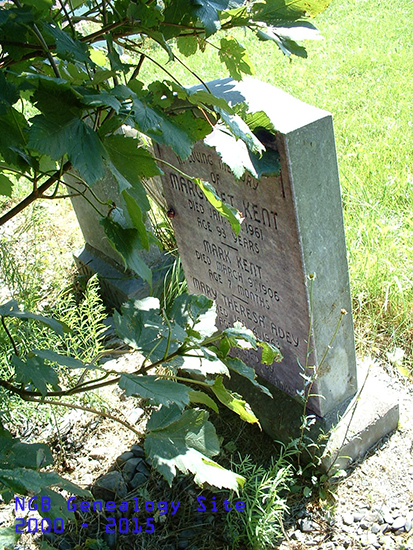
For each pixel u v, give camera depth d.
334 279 2.76
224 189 2.89
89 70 1.42
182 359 1.83
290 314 2.87
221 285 3.39
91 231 4.46
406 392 3.38
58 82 1.23
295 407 3.10
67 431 3.31
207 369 1.95
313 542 2.70
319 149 2.45
